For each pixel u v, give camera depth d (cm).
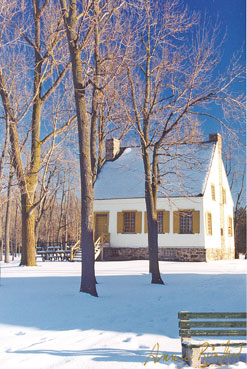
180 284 1609
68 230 5747
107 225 3425
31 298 1238
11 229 6250
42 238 5919
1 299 1218
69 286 1504
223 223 3541
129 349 709
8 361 638
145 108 1769
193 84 1631
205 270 2242
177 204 3200
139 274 1991
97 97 1828
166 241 3206
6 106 2116
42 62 2253
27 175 2372
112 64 1756
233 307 1081
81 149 1445
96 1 1659
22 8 2080
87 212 1391
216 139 3600
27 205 2416
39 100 2345
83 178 1431
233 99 1576
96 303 1172
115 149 3934
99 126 2119
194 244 3114
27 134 2314
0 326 885
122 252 3347
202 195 3103
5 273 1975
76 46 1505
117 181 3591
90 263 1346
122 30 1819
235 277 1864
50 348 713
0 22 1972
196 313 688
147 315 1002
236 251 4753
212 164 3406
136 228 3328
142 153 1794
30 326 885
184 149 3225
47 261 3216
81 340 767
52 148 2308
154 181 1838
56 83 2264
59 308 1088
